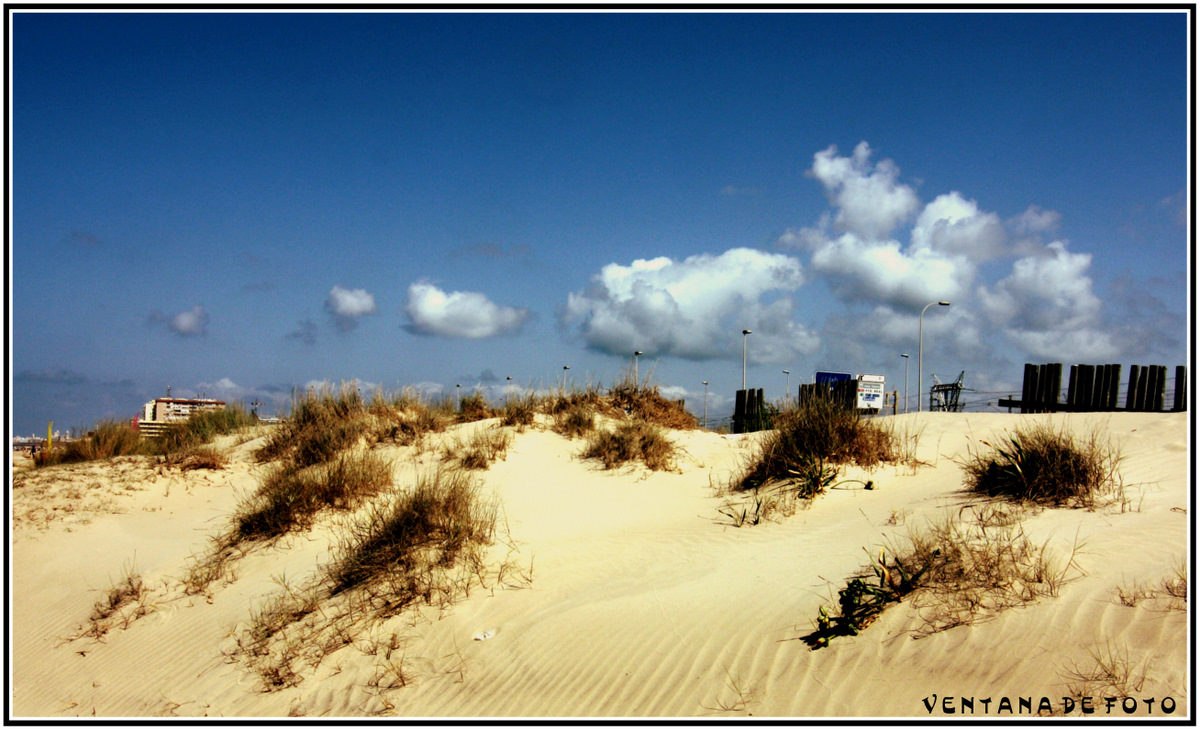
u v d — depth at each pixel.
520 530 9.69
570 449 13.95
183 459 14.92
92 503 12.57
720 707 4.82
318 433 14.48
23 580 9.97
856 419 11.55
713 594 6.55
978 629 4.98
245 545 10.14
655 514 10.60
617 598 6.79
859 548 7.12
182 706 6.25
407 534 8.41
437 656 6.35
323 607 7.67
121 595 8.88
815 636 5.39
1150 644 4.38
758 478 11.07
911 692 4.52
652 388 17.20
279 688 6.31
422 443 14.30
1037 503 7.62
